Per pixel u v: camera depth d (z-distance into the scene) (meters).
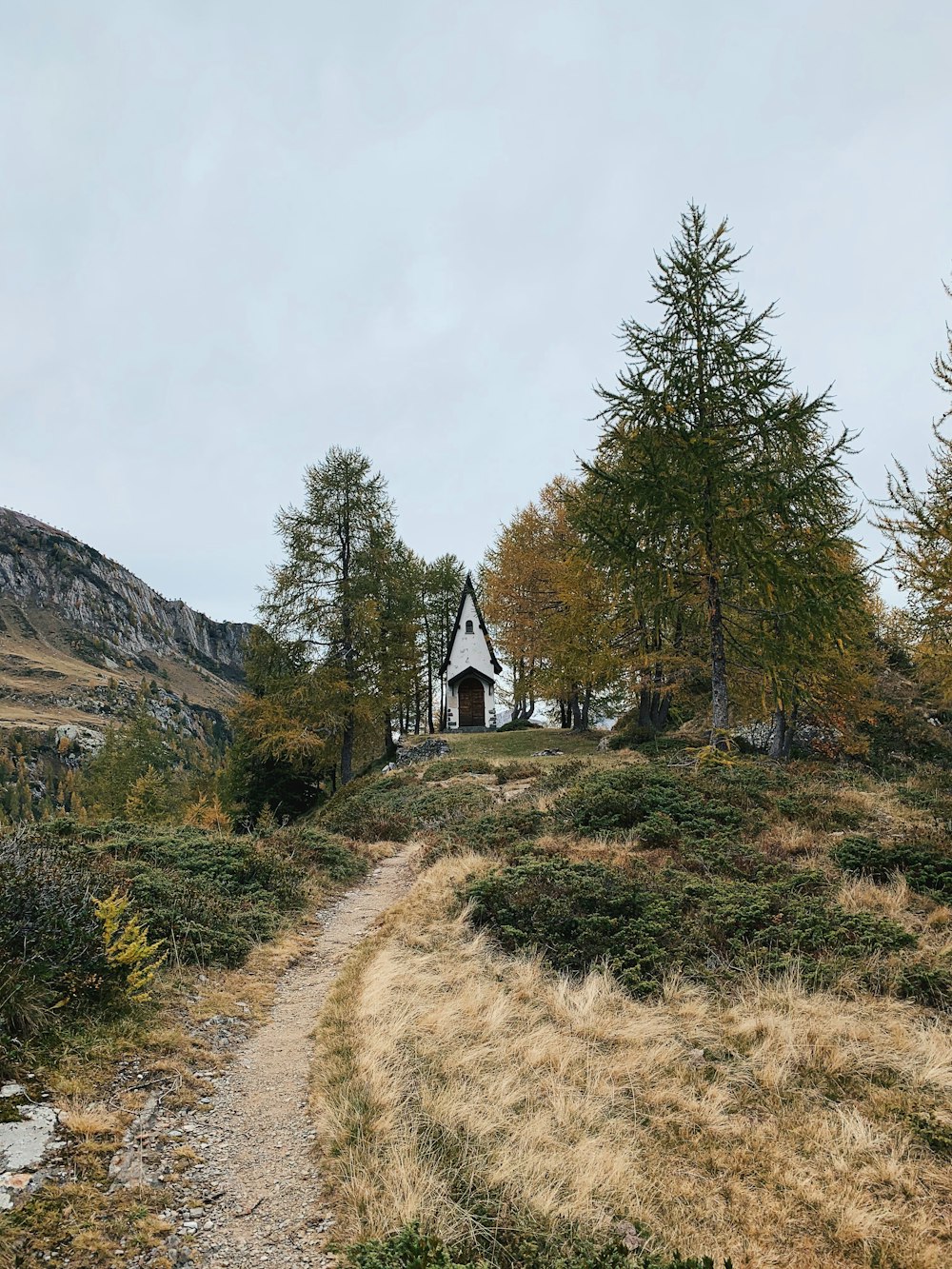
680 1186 4.82
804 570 14.23
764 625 15.06
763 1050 6.41
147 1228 4.05
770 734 22.91
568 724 39.62
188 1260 3.88
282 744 27.89
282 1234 4.15
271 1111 5.55
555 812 14.38
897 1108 5.62
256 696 30.09
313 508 29.55
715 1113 5.61
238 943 8.90
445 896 10.73
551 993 7.63
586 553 15.84
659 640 20.12
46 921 6.64
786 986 7.48
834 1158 5.08
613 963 8.21
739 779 14.77
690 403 15.38
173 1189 4.48
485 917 9.74
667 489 14.50
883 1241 4.33
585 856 11.34
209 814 28.59
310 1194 4.54
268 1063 6.38
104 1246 3.85
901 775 19.59
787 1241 4.38
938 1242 4.35
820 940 8.23
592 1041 6.73
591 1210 4.45
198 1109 5.47
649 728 26.53
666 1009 7.28
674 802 13.16
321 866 13.68
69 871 8.11
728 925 8.70
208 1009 7.17
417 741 34.34
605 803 13.58
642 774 14.88
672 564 15.30
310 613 28.69
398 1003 7.22
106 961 6.76
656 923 8.77
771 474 14.22
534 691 32.47
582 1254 4.09
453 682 41.41
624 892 9.48
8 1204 3.96
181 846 11.84
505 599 33.78
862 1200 4.68
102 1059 5.74
